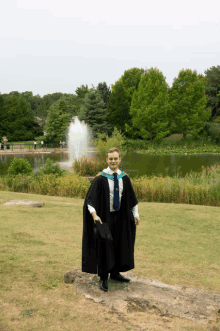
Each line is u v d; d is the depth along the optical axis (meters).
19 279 3.13
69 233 5.79
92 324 2.31
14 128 74.56
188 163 29.23
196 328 2.33
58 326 2.25
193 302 2.80
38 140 68.56
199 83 51.38
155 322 2.39
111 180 2.89
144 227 7.23
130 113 53.50
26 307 2.53
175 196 12.09
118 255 3.02
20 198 10.30
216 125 56.44
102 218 2.89
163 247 5.61
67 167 24.66
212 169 16.03
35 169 23.86
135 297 2.82
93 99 55.06
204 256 5.14
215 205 11.58
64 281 3.17
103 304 2.67
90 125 53.28
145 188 12.52
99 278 3.20
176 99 52.56
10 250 4.18
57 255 4.20
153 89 51.03
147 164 28.45
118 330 2.23
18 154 41.44
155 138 50.91
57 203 9.41
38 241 4.92
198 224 7.74
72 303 2.66
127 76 64.69
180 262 4.74
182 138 54.31
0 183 14.05
